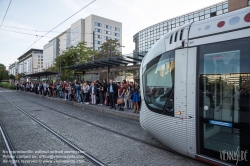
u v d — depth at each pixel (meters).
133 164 4.06
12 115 10.04
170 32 4.68
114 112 10.61
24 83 34.19
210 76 3.63
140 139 5.82
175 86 4.15
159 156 4.48
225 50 3.46
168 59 4.41
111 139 5.83
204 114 3.68
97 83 14.12
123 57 12.09
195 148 3.82
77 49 34.22
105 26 78.38
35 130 6.87
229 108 3.38
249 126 3.14
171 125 4.21
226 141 3.40
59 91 19.77
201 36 3.82
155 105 4.67
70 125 7.74
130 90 12.18
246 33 3.25
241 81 3.25
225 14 3.65
